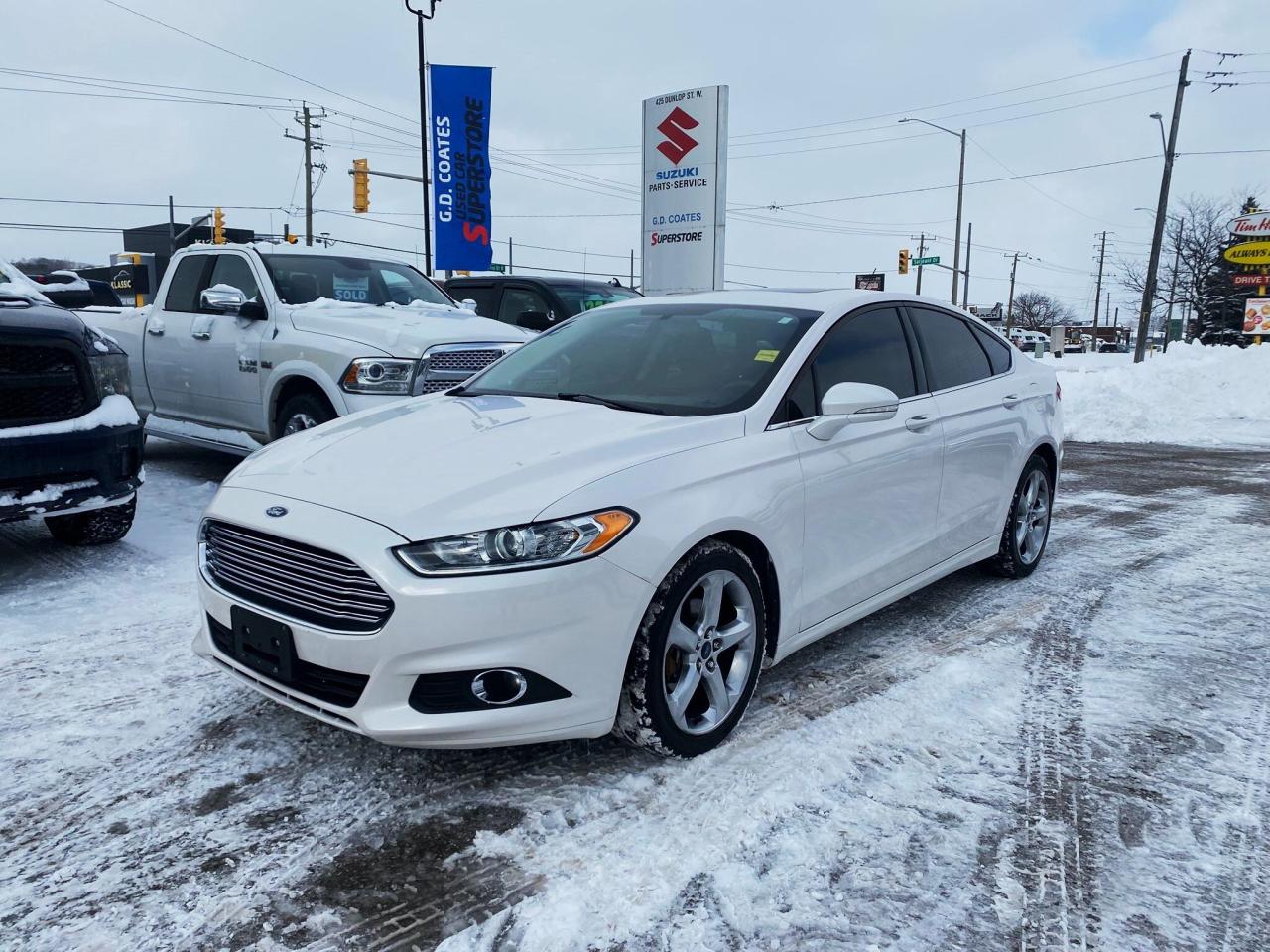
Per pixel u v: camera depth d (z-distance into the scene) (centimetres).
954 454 425
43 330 438
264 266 701
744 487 307
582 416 328
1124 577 529
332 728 318
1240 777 295
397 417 352
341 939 213
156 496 666
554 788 280
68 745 303
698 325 395
